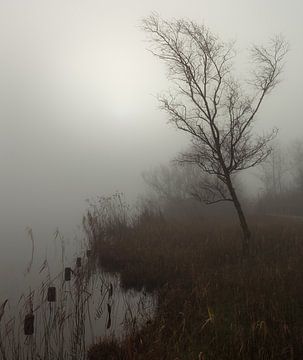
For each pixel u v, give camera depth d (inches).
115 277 710.5
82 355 424.2
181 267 655.8
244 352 358.3
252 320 411.2
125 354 391.9
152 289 634.8
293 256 628.4
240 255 675.4
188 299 504.4
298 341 371.2
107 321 513.0
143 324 472.1
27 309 530.0
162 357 357.7
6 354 425.4
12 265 832.3
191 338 398.6
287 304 440.5
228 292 503.5
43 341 456.4
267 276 526.6
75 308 499.8
